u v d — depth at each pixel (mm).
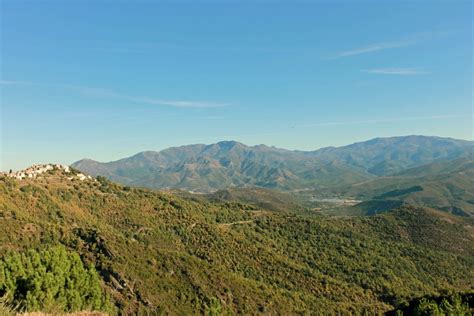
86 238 61188
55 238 59156
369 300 87250
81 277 22031
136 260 59219
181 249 85250
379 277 101000
